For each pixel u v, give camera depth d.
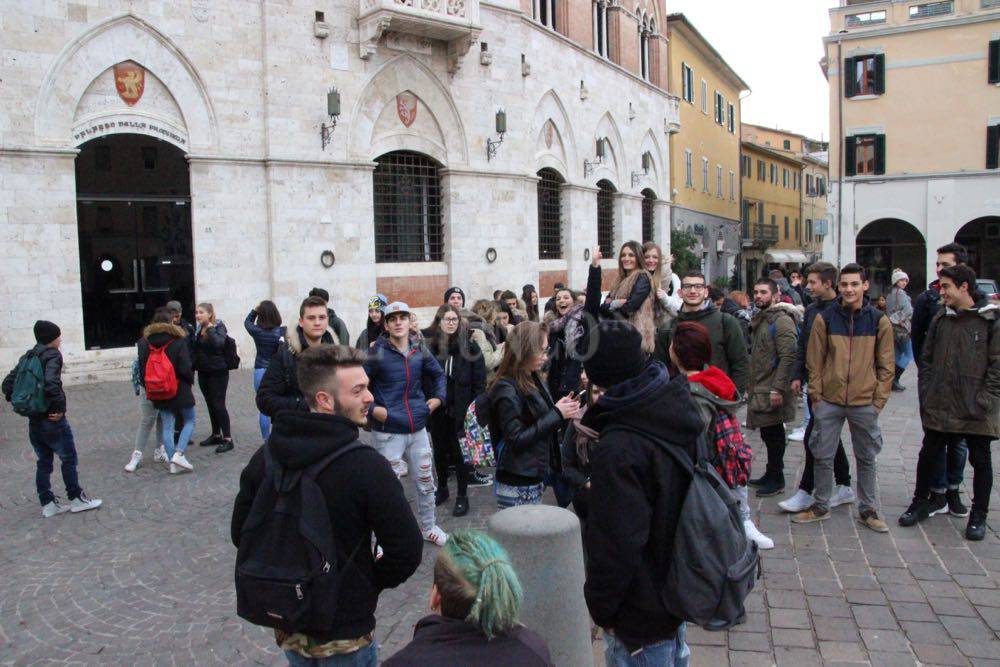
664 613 3.08
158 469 9.38
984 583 5.58
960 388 6.40
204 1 16.67
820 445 6.80
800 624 5.01
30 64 14.59
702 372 4.31
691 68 39.94
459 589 2.35
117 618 5.45
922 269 36.53
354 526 2.98
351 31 18.97
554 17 26.88
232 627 5.29
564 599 3.99
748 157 52.88
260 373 9.12
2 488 8.62
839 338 6.64
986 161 32.41
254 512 3.01
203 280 16.98
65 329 15.17
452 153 21.70
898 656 4.58
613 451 3.04
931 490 7.10
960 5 32.56
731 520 3.17
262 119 17.67
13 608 5.64
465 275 22.11
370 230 19.55
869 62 34.00
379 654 4.86
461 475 7.61
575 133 27.08
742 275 50.81
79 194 15.75
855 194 34.44
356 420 3.20
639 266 7.03
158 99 16.33
